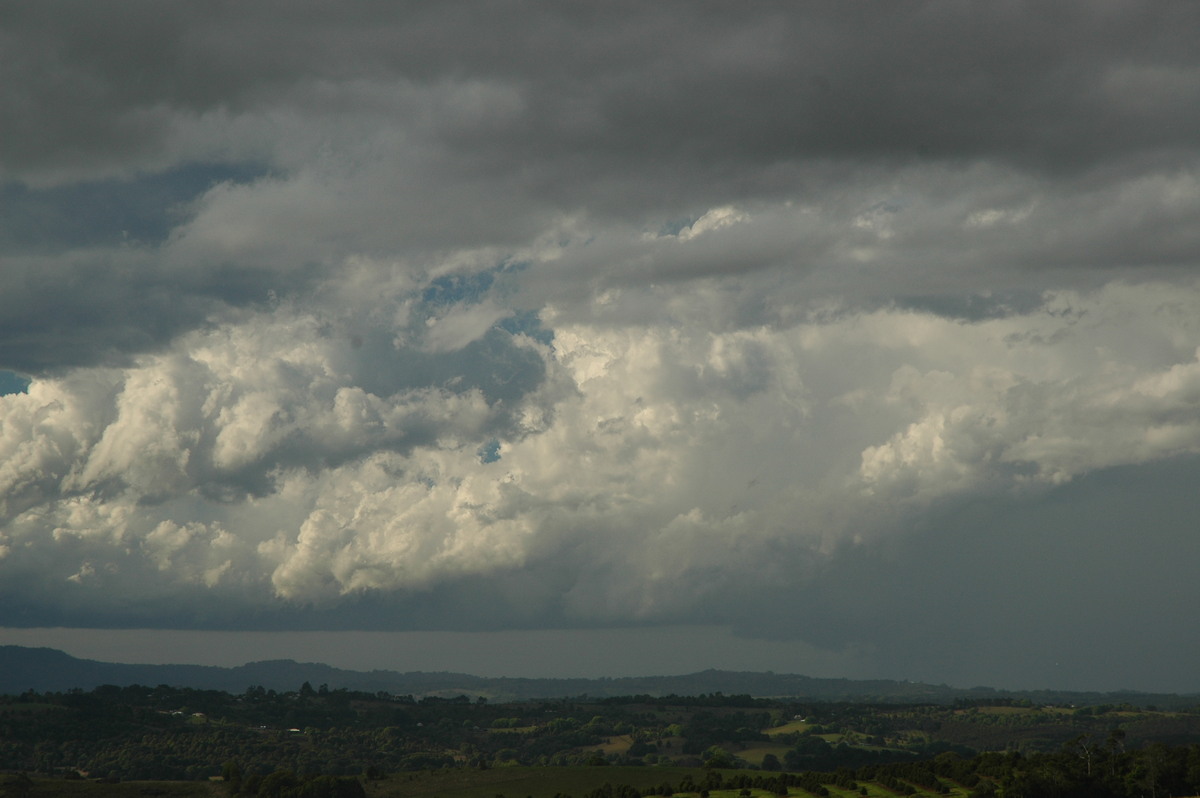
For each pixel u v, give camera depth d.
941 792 170.75
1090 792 161.50
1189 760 159.38
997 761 176.88
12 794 183.75
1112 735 178.00
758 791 193.12
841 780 188.38
